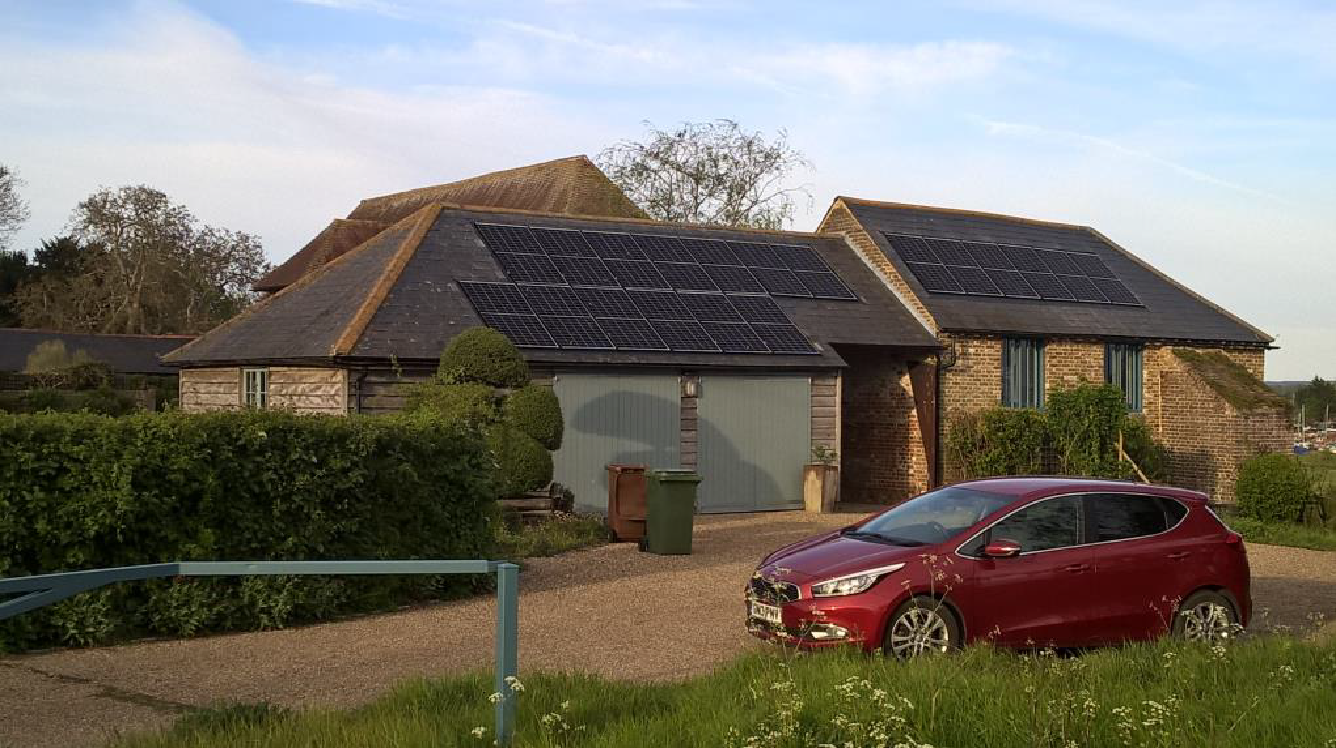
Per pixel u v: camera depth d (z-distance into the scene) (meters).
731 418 23.03
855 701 6.56
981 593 9.30
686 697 7.27
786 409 23.73
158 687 8.59
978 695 6.72
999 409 26.56
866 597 9.09
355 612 11.77
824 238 29.86
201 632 10.70
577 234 25.33
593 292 23.20
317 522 11.43
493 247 23.73
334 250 34.16
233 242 75.19
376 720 6.69
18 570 9.75
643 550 16.56
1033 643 9.34
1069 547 9.70
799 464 23.88
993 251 31.05
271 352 21.25
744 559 15.74
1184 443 30.12
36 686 8.58
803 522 21.27
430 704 7.08
